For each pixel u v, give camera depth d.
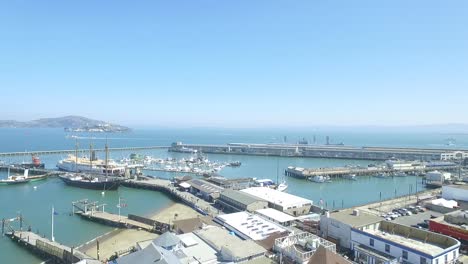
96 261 62.09
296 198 110.50
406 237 62.12
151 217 105.75
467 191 103.75
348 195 148.62
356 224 66.38
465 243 67.00
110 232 88.38
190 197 128.38
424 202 110.56
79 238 84.25
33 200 128.75
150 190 153.62
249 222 79.00
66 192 145.75
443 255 53.97
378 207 110.00
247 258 56.28
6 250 75.94
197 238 65.75
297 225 84.44
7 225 93.06
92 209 105.69
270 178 192.88
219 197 117.56
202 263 55.56
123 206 121.81
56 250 70.12
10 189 152.00
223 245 60.47
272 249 61.94
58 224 95.69
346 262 51.03
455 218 74.50
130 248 74.25
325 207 122.62
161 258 50.47
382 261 56.50
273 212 94.44
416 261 54.31
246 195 110.44
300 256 54.28
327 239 70.56
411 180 190.12
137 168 192.50
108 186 150.38
